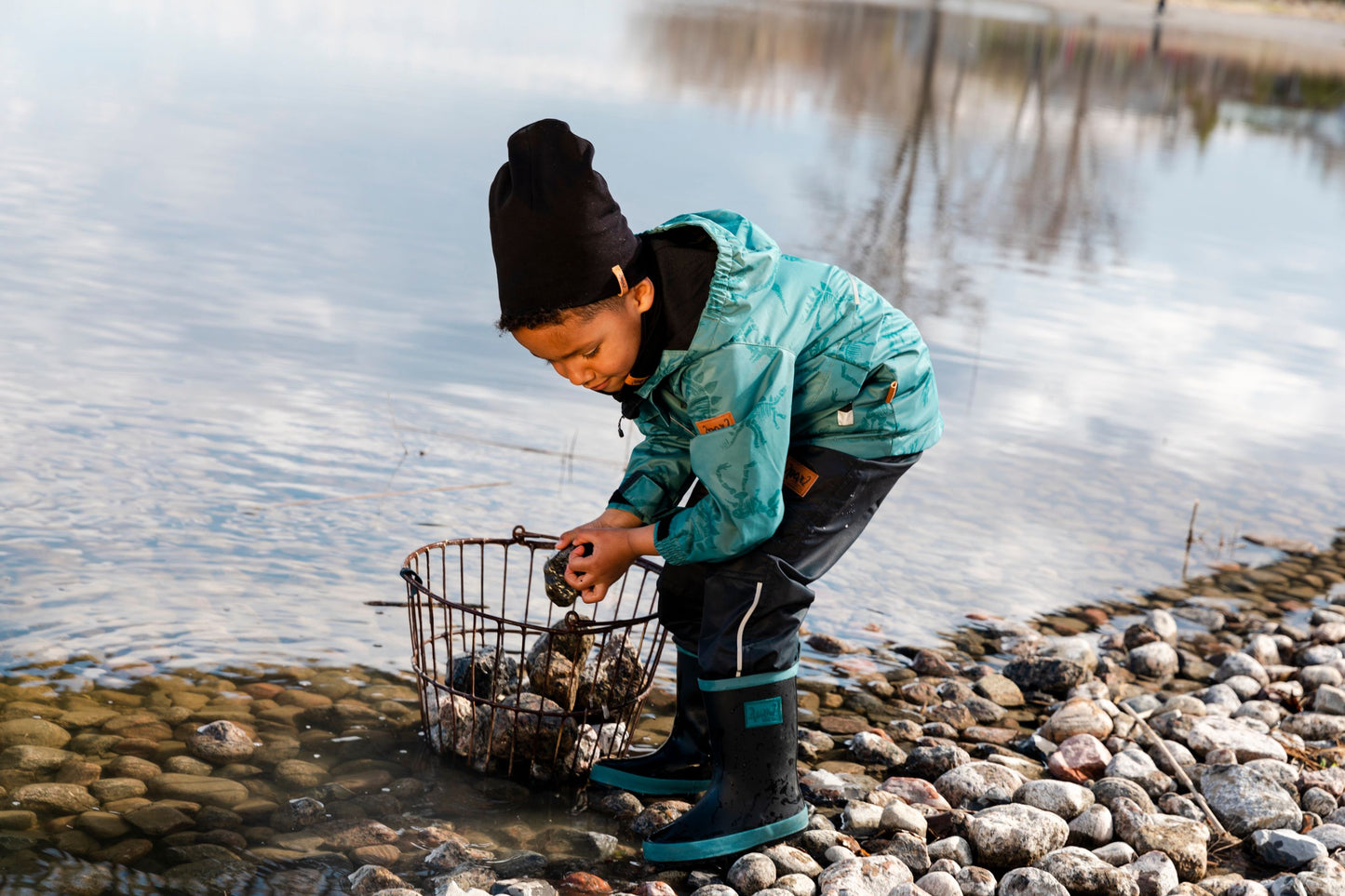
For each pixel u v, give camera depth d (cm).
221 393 462
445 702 280
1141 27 3127
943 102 1725
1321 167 1544
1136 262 918
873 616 373
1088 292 809
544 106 1216
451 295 615
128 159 809
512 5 2209
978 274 816
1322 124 1980
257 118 995
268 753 264
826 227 880
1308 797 290
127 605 313
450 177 869
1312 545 467
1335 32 3728
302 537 363
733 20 2261
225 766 258
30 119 888
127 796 242
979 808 278
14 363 457
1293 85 2369
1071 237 986
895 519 446
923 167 1208
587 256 223
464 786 264
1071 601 399
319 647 310
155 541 348
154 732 265
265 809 244
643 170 966
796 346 246
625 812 264
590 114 1205
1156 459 534
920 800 278
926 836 265
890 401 259
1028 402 584
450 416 473
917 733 312
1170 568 434
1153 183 1305
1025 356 651
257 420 443
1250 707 342
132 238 639
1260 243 1041
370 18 1814
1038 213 1069
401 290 613
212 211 711
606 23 2028
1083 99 1952
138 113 962
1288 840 266
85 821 233
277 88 1141
